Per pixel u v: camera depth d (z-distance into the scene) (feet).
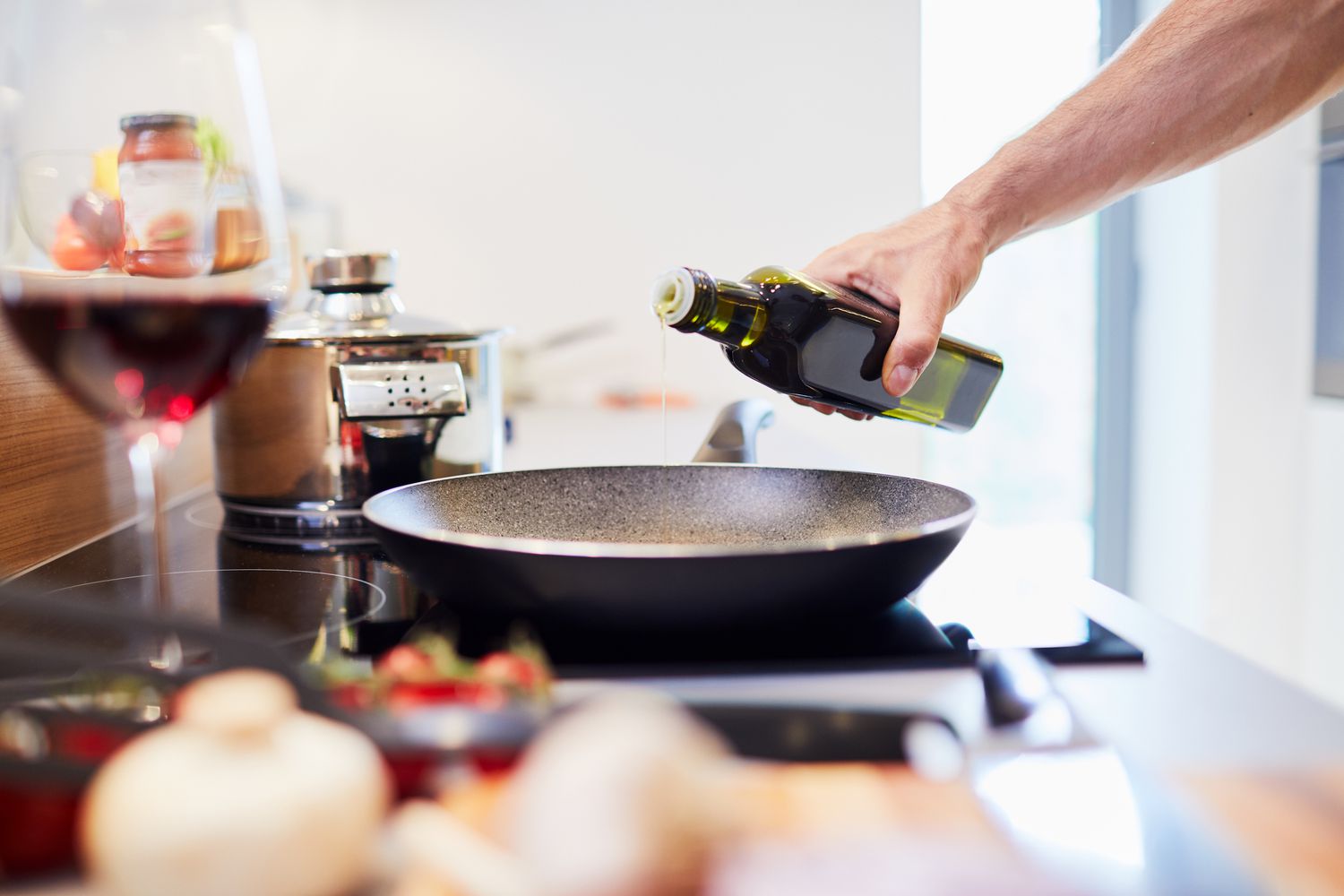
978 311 8.89
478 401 3.05
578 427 6.22
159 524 1.53
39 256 1.57
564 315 8.67
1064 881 0.86
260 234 1.49
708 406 8.42
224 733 0.85
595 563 1.53
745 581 1.55
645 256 8.65
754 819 0.92
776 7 8.47
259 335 1.53
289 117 8.40
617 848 0.79
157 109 1.46
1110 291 8.64
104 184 1.54
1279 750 1.22
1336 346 6.47
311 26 8.35
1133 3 8.34
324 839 0.81
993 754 1.14
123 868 0.79
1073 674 1.56
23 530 2.45
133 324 1.35
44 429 2.57
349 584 2.20
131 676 1.23
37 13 1.46
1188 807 1.01
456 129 8.50
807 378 2.77
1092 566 8.95
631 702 0.91
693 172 8.60
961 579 2.22
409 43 8.42
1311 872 0.90
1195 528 7.93
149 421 1.50
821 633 1.75
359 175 8.49
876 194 8.65
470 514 2.25
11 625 1.83
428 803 0.95
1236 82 3.07
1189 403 7.97
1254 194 7.58
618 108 8.54
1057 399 8.96
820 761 1.09
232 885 0.79
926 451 9.03
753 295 2.67
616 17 8.46
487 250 8.61
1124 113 3.05
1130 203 8.55
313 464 2.90
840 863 0.87
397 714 1.02
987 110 8.66
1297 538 7.77
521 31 8.45
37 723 1.04
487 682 1.22
